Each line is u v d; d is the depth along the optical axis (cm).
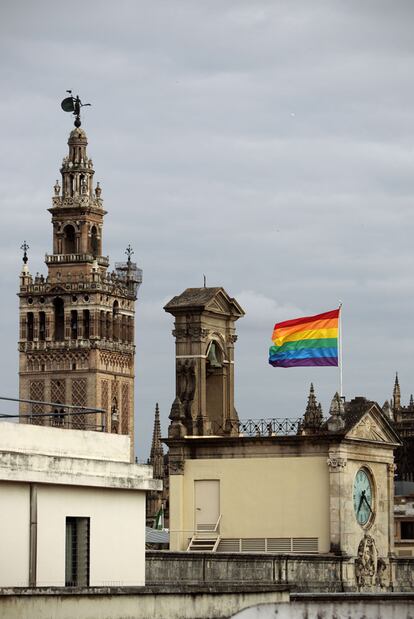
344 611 7969
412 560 14325
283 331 14188
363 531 13712
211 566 11938
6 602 7575
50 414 8944
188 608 8456
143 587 8219
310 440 13438
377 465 14000
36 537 8788
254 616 7900
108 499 9338
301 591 12681
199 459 13712
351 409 13738
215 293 13950
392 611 7981
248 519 13550
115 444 9500
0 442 8738
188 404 13862
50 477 8825
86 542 9181
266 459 13538
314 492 13412
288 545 13438
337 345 14038
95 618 7950
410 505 19800
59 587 7838
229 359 14175
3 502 8600
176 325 13950
